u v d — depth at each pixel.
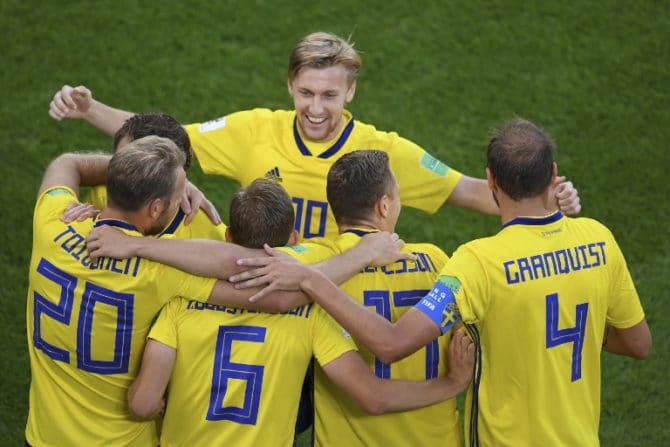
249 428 12.67
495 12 29.09
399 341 12.18
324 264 12.85
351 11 29.03
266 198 12.97
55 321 13.03
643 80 27.28
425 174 16.39
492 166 12.72
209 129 16.53
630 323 13.35
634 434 18.97
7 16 28.00
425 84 27.06
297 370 12.78
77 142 25.02
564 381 12.71
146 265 12.59
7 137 24.94
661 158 25.23
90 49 27.38
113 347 12.95
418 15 28.97
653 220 23.66
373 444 13.48
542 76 27.38
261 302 12.52
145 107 25.86
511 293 12.34
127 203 12.57
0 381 19.53
